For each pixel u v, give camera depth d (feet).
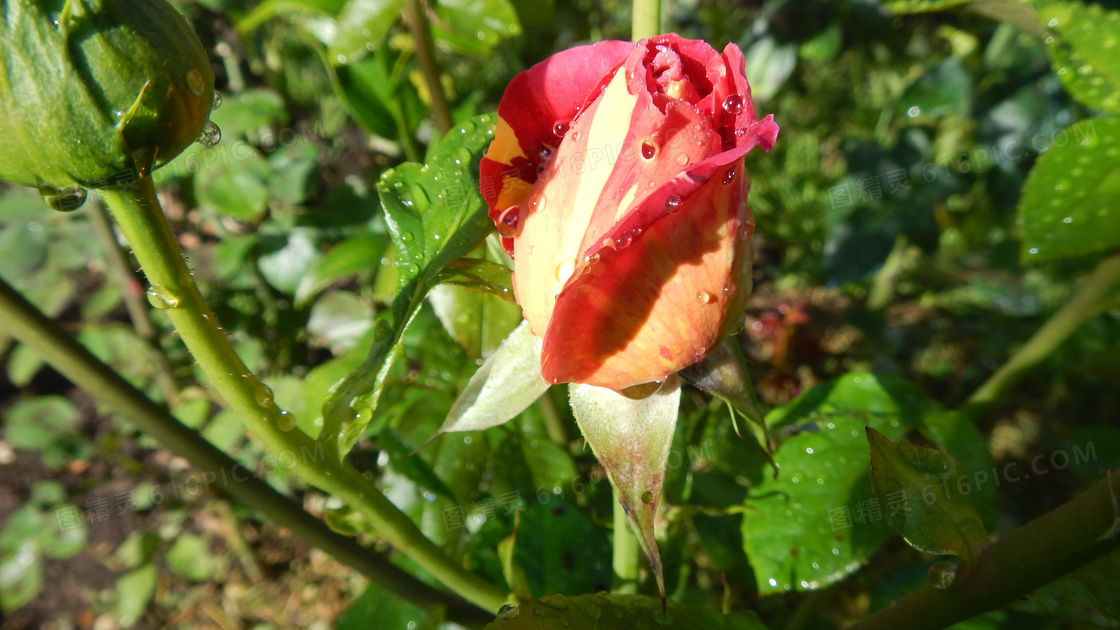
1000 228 1.50
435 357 0.78
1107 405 1.40
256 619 1.36
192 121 0.33
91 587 1.45
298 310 1.36
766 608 1.02
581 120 0.36
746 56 1.40
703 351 0.37
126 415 0.44
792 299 1.63
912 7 0.59
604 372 0.37
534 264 0.37
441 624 0.57
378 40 0.77
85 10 0.29
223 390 0.37
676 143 0.33
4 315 0.39
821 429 0.64
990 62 1.36
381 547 0.99
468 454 0.74
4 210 1.38
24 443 1.48
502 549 0.57
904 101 1.35
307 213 1.21
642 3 0.45
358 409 0.38
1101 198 0.44
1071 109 1.24
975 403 0.76
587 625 0.43
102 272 1.84
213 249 1.37
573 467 0.76
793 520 0.59
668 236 0.34
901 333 1.51
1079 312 0.69
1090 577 0.36
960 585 0.36
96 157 0.31
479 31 0.82
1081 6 0.48
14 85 0.29
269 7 0.81
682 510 0.61
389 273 0.82
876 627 0.39
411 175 0.41
